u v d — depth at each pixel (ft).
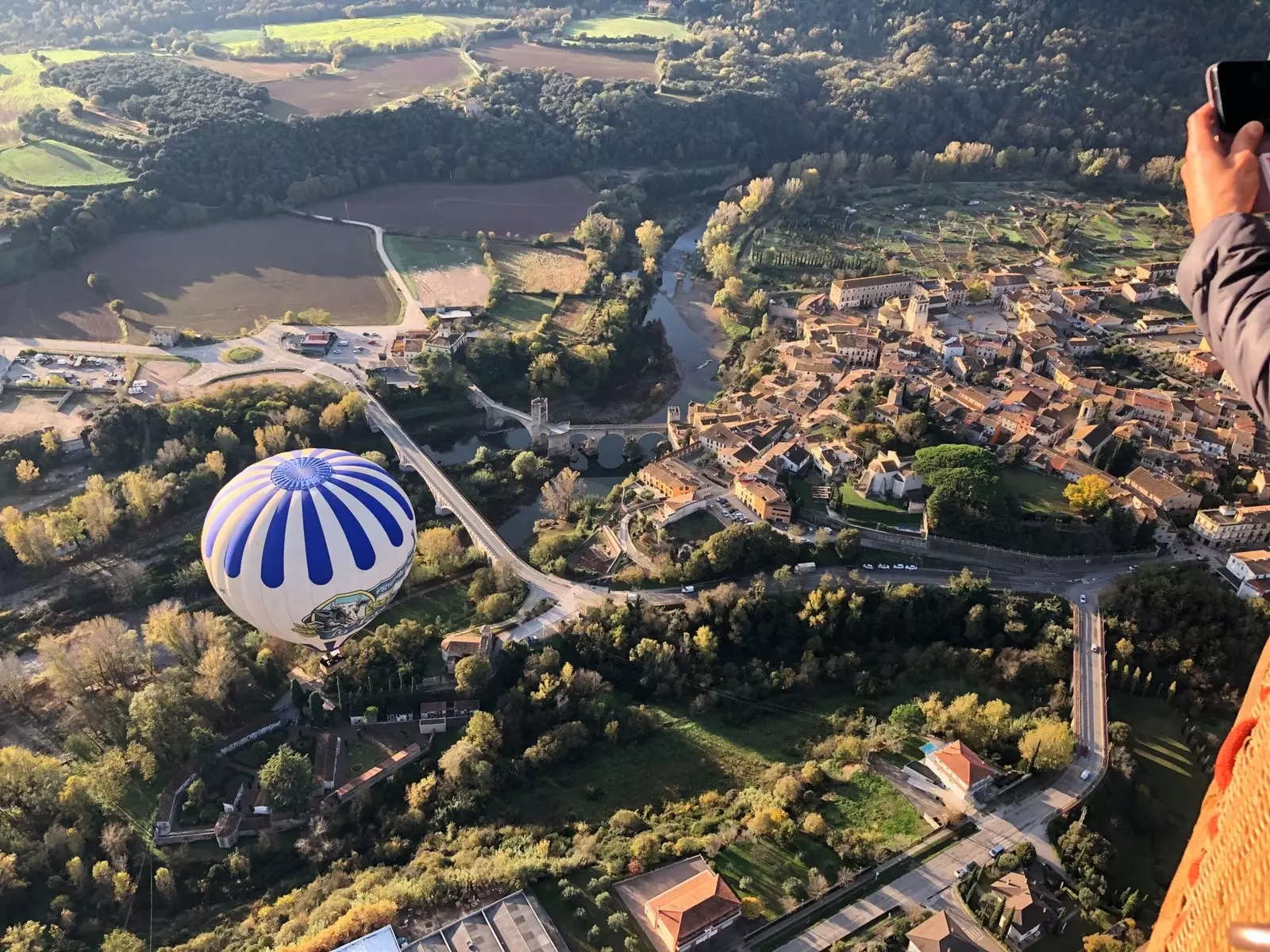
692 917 484.33
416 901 513.45
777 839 550.36
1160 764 617.21
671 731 655.76
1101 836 546.26
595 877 529.45
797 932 499.10
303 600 520.83
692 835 561.84
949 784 586.86
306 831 582.35
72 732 645.51
